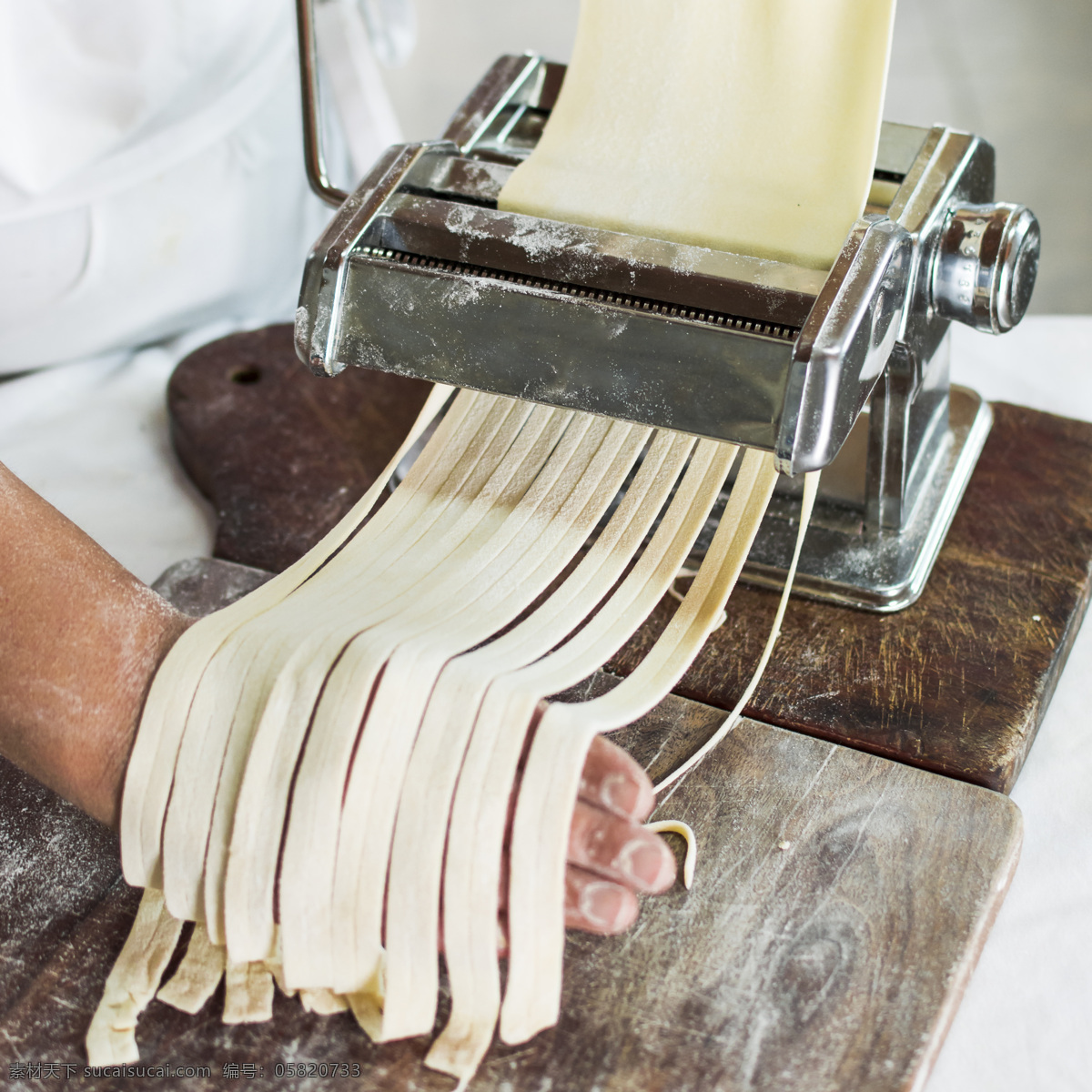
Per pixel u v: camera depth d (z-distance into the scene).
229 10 1.01
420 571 0.66
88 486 0.97
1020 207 0.67
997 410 0.96
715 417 0.58
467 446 0.73
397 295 0.63
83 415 1.04
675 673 0.60
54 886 0.62
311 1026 0.55
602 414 0.61
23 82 0.93
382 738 0.54
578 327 0.60
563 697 0.71
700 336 0.58
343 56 1.18
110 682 0.59
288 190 1.19
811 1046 0.54
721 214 0.64
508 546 0.67
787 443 0.56
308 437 0.95
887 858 0.62
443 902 0.54
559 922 0.51
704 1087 0.52
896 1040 0.54
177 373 1.02
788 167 0.64
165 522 0.94
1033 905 0.64
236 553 0.85
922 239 0.64
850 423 0.59
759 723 0.70
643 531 0.67
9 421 1.03
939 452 0.87
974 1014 0.59
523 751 0.55
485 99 0.79
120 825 0.58
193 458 0.95
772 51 0.64
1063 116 2.52
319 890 0.53
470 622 0.62
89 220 1.02
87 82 0.96
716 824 0.64
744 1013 0.55
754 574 0.79
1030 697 0.71
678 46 0.67
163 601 0.63
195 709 0.57
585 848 0.52
